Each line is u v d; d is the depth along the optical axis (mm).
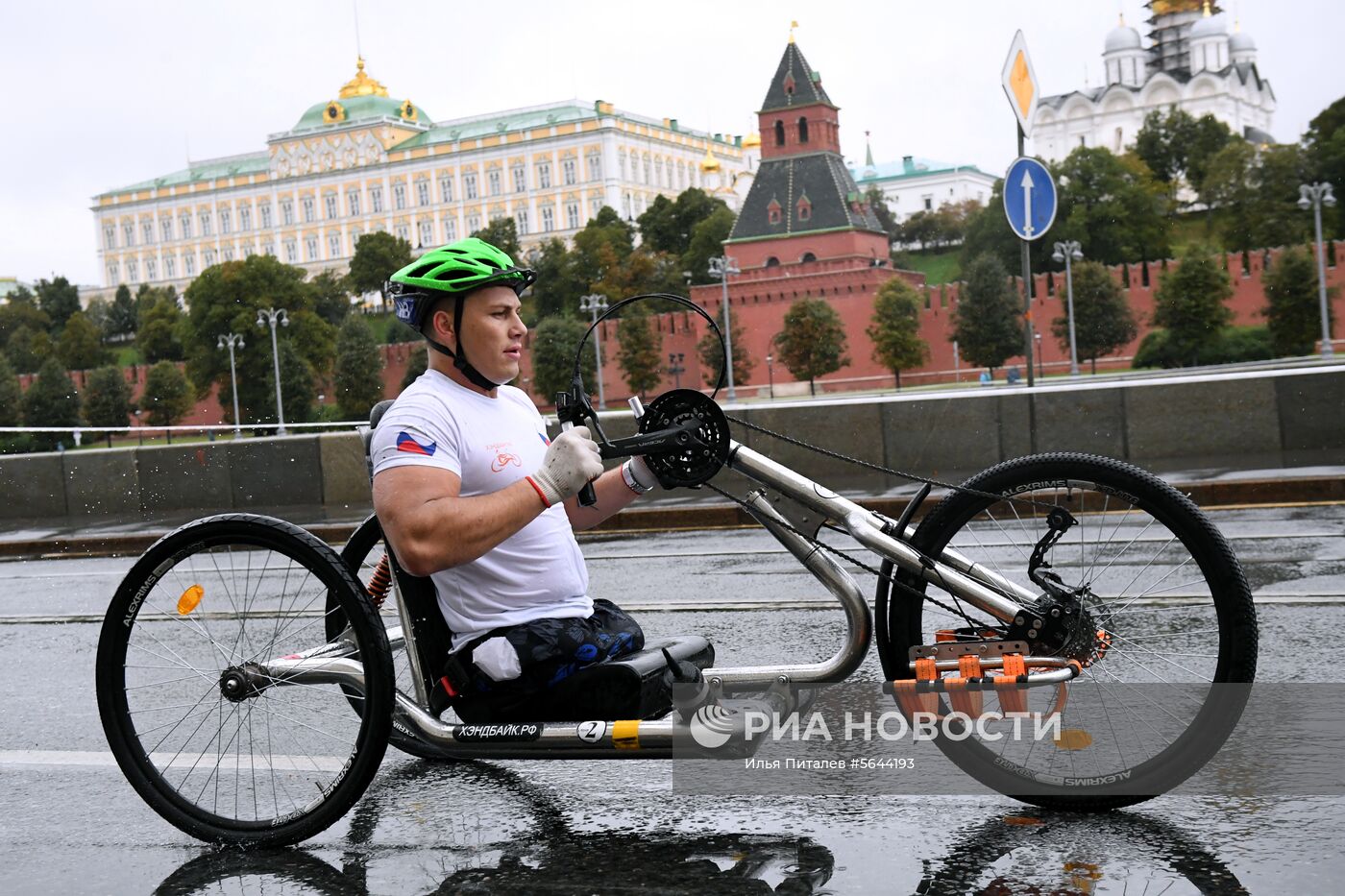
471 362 3320
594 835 3344
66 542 12781
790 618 6379
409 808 3646
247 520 3426
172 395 135875
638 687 3193
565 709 3254
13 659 6488
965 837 3184
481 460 3266
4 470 15734
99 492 15539
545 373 124312
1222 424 12695
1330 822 3148
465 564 3285
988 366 111000
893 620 3328
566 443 3129
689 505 11688
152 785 3537
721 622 6367
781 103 129750
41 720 5059
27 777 4234
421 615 3375
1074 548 3486
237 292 136375
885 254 132000
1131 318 107750
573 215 191500
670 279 130750
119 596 3545
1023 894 2838
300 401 132000
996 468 3289
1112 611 3357
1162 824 3207
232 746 4004
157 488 15414
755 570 8273
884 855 3100
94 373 136500
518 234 194000
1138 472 3221
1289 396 12570
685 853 3184
